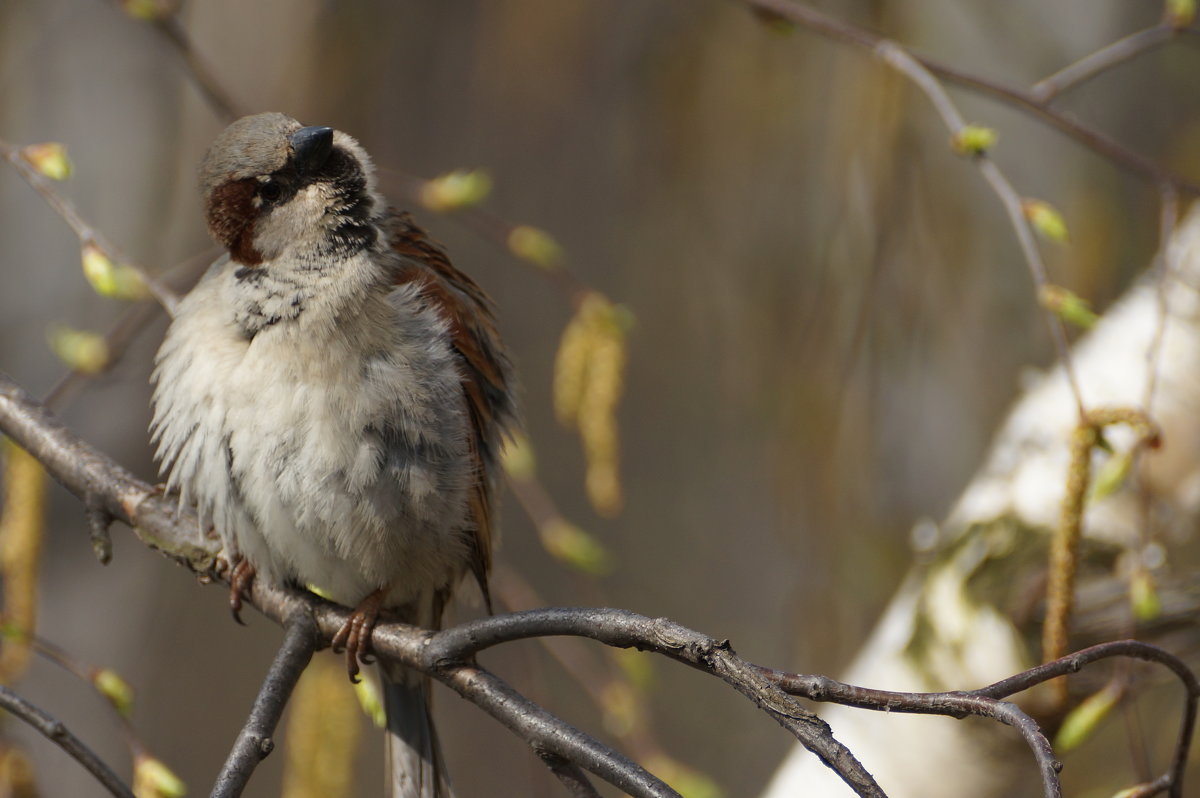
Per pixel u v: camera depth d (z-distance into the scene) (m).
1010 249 10.83
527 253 8.60
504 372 7.53
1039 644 7.79
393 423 6.54
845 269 10.77
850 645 10.81
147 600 11.66
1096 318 6.12
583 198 15.35
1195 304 8.52
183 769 15.80
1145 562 6.78
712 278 13.48
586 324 8.20
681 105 12.90
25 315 10.80
